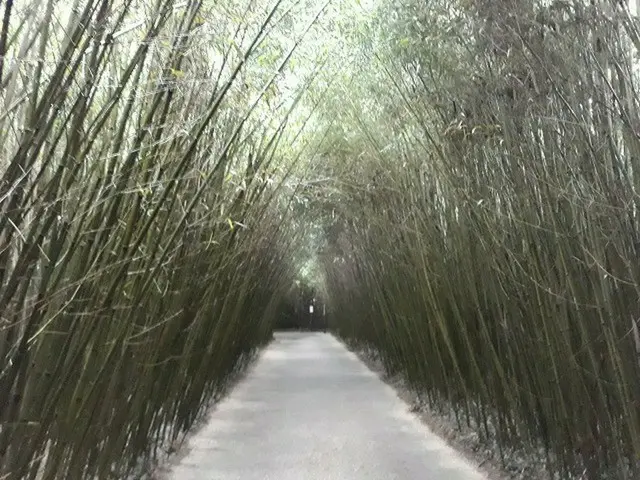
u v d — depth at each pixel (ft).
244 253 17.21
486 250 11.50
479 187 11.34
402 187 15.53
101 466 9.14
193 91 9.27
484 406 13.53
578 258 8.97
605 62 8.03
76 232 6.68
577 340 9.61
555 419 10.14
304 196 22.24
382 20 13.37
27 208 5.82
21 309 6.25
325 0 13.10
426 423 16.58
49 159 5.92
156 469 12.14
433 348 17.30
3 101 6.05
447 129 11.17
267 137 16.84
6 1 5.33
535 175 9.27
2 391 6.08
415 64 12.50
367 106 15.93
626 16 7.47
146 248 8.87
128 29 6.67
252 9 10.07
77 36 5.97
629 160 8.32
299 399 21.21
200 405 17.33
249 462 12.86
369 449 13.89
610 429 8.86
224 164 12.23
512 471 11.39
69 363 7.05
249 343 29.73
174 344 12.35
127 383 9.46
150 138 8.17
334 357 38.96
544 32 8.76
